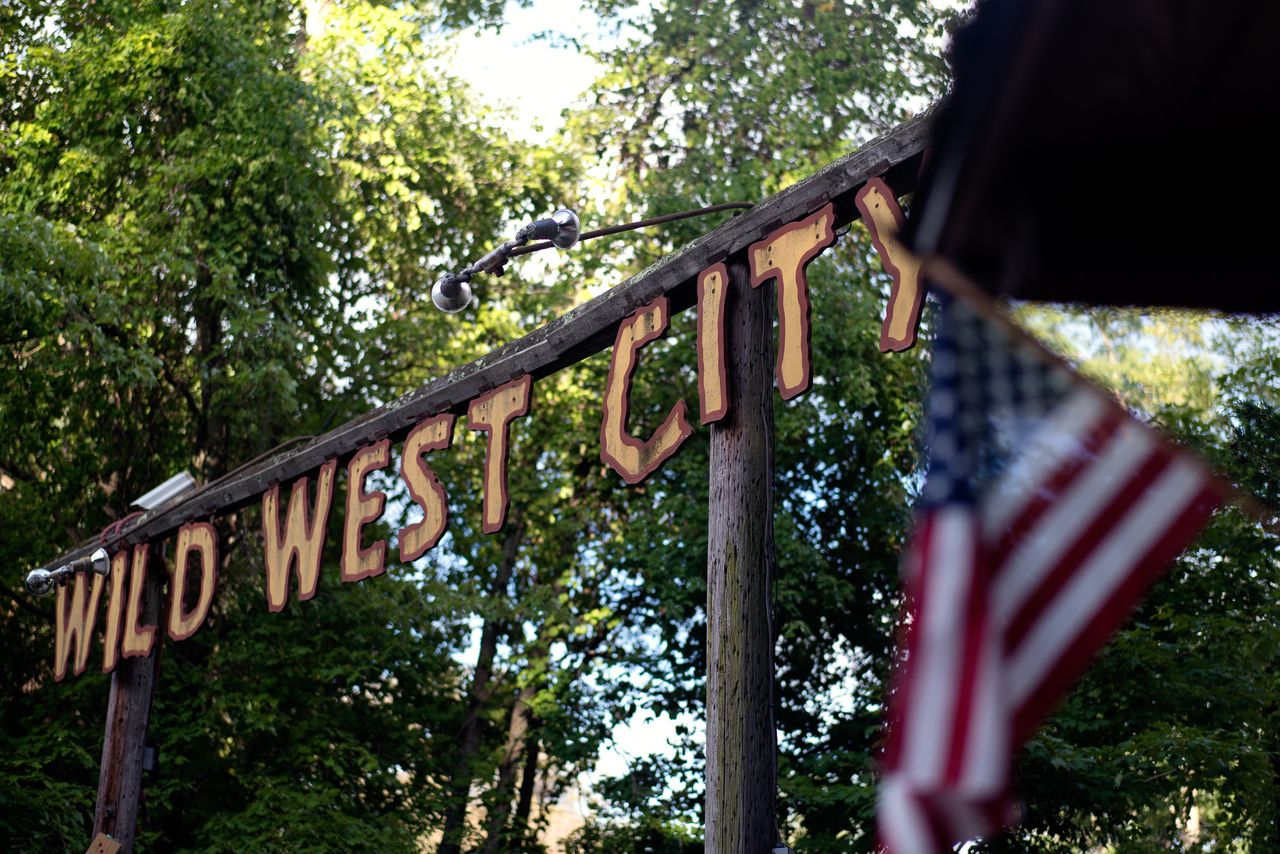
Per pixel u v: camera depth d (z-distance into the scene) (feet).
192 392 51.55
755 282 19.13
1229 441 24.11
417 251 59.88
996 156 6.39
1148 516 6.37
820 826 51.65
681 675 55.06
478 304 61.21
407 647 52.01
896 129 17.57
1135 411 6.69
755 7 57.36
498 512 23.20
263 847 45.39
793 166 54.24
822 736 56.29
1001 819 6.00
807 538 54.13
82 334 45.14
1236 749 39.52
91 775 48.11
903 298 16.70
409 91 55.11
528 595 54.08
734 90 56.65
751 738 18.29
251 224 48.80
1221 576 42.22
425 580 55.11
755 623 18.60
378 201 56.59
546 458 59.00
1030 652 6.29
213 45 48.73
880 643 55.83
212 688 48.01
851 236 56.80
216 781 51.03
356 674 49.52
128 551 34.63
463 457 58.80
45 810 42.88
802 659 56.49
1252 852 43.27
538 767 60.03
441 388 25.00
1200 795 46.34
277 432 53.21
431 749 55.52
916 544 6.51
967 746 6.07
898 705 6.33
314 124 52.01
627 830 55.36
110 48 48.57
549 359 22.77
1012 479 6.46
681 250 20.38
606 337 22.18
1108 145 6.41
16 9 53.42
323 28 56.24
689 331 55.47
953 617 6.28
